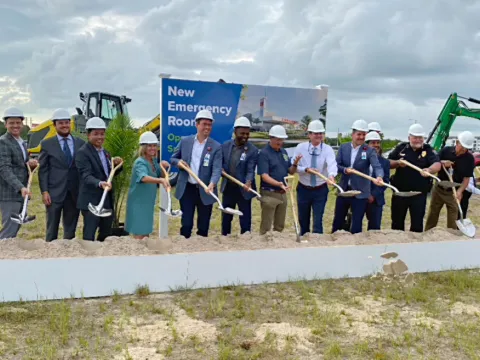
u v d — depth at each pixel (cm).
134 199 563
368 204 666
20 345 361
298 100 775
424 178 648
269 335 390
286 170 609
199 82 672
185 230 584
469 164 667
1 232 535
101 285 465
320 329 404
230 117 707
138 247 506
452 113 1383
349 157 639
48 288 452
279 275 522
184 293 480
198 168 571
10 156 528
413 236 614
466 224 646
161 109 656
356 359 359
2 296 442
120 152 722
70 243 497
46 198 545
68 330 388
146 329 397
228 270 503
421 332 409
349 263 550
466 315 452
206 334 391
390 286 523
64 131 552
